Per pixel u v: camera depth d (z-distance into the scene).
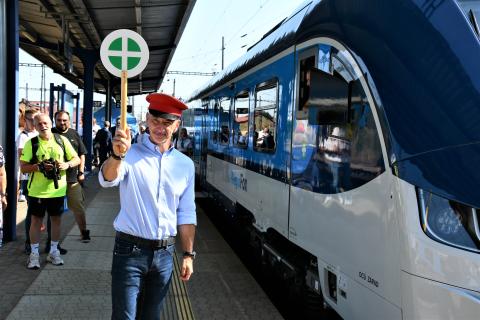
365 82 3.47
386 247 3.10
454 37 3.01
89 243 7.11
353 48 3.69
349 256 3.61
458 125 2.83
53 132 6.46
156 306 3.18
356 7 3.81
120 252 3.05
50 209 5.80
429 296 2.74
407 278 2.86
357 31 3.69
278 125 5.45
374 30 3.50
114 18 12.69
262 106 6.21
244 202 7.15
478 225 2.68
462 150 2.78
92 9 11.61
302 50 4.74
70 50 12.75
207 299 5.12
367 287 3.34
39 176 5.68
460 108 2.85
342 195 3.75
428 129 2.95
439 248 2.73
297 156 4.78
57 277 5.50
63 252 6.47
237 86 7.92
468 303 2.62
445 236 2.75
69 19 12.33
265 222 5.91
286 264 5.14
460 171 2.76
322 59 4.24
